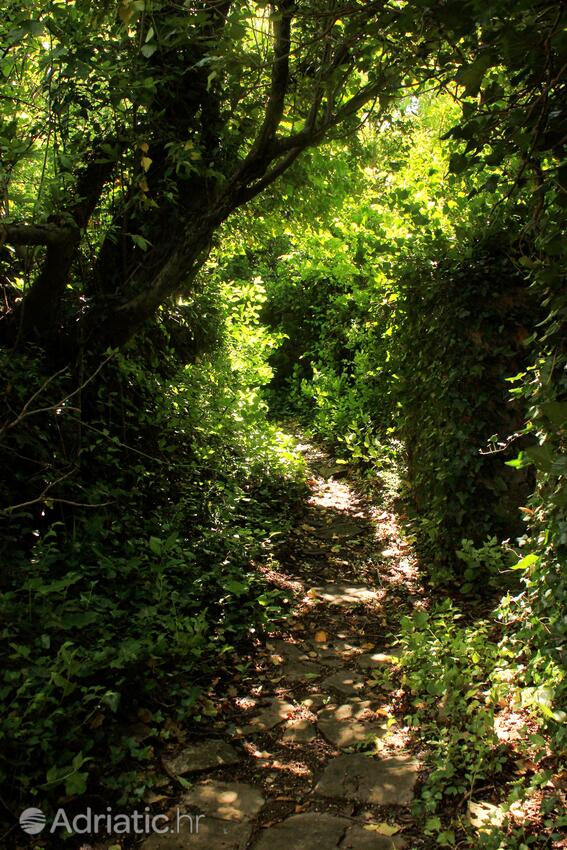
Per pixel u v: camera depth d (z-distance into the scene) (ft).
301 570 19.53
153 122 15.10
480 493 17.81
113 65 13.38
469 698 12.04
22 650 10.02
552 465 4.96
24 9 12.07
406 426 20.92
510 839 8.65
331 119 15.74
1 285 15.53
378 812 9.72
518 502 17.62
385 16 8.46
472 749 10.64
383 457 27.68
